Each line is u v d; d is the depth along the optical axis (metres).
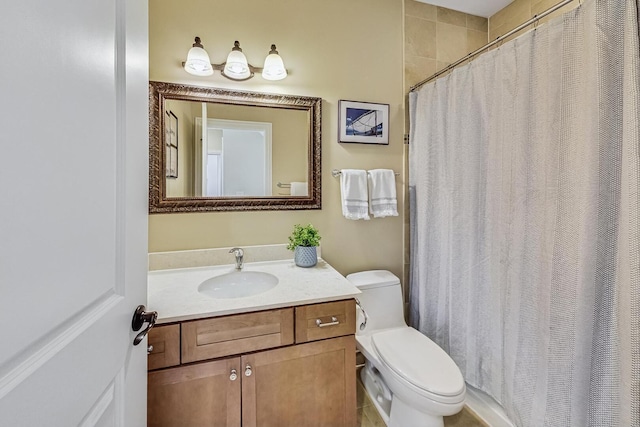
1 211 0.32
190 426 1.01
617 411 0.93
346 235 1.83
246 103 1.57
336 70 1.75
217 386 1.04
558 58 1.07
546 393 1.13
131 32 0.63
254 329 1.07
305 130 1.68
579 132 1.01
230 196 1.57
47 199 0.39
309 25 1.68
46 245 0.39
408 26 1.91
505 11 1.97
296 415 1.15
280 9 1.62
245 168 1.59
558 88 1.08
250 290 1.46
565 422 1.06
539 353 1.17
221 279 1.43
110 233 0.56
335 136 1.77
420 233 1.81
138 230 0.69
